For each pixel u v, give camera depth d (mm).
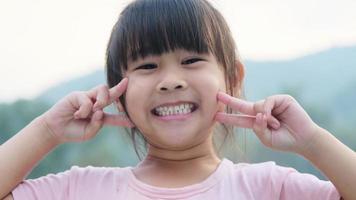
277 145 1662
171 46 1697
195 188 1716
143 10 1751
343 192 1596
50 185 1782
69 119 1794
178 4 1749
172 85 1674
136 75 1730
